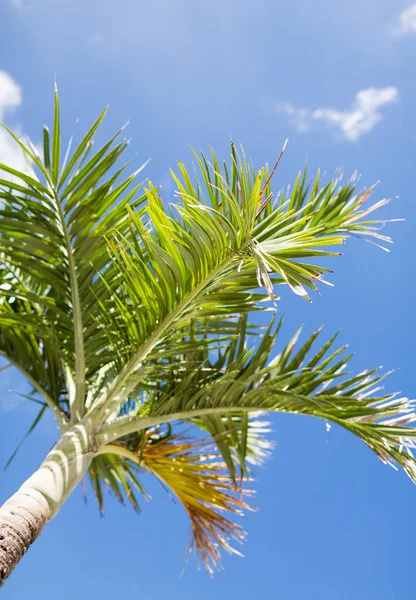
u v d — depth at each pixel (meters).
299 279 2.06
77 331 2.95
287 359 3.21
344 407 2.93
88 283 3.00
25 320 3.10
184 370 3.11
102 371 3.24
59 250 2.96
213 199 2.67
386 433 2.82
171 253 2.57
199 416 3.17
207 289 2.67
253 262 2.51
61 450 2.48
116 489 3.95
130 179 2.91
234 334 3.22
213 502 3.48
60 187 2.85
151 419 3.01
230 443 3.50
